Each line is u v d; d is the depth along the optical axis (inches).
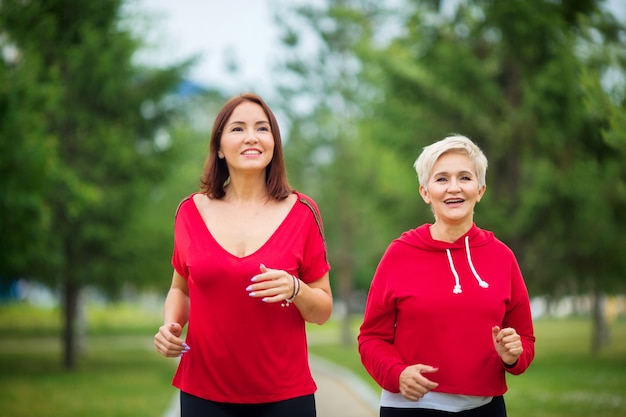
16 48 563.2
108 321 1769.2
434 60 649.0
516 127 625.6
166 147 712.4
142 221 719.7
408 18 684.1
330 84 1119.6
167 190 822.5
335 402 426.0
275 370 123.7
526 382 511.5
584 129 565.0
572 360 715.4
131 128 707.4
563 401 400.2
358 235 1135.6
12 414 374.6
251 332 122.7
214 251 124.4
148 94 706.8
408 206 709.9
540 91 583.5
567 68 552.1
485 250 126.3
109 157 678.5
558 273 667.4
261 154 129.1
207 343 124.0
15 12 565.0
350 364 719.7
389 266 128.1
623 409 366.6
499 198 655.1
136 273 704.4
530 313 129.2
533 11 580.1
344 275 1139.9
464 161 125.3
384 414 126.3
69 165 674.2
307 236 130.3
